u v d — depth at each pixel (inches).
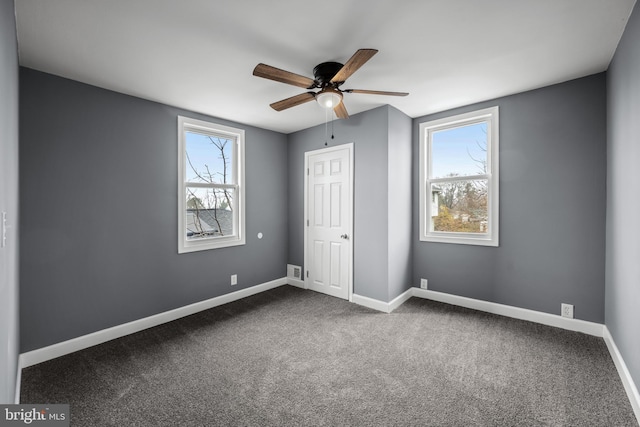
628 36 73.4
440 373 84.0
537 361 89.2
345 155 147.2
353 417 67.4
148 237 118.8
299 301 146.9
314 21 72.2
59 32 74.6
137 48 82.7
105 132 107.7
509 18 71.5
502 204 123.6
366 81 106.9
